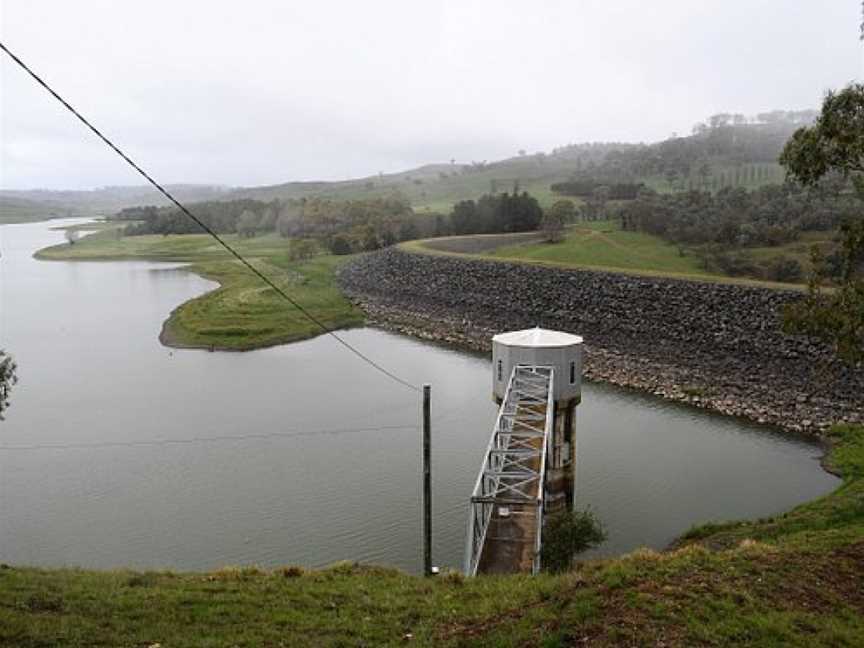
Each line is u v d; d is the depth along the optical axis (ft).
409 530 127.95
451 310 347.15
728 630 55.36
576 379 133.59
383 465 159.84
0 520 134.92
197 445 174.40
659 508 136.05
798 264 314.14
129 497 144.66
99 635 57.62
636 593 60.80
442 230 578.66
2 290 461.37
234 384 234.58
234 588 72.08
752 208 418.92
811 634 56.85
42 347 291.17
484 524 97.40
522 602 64.49
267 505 139.54
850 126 84.69
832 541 83.15
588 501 139.74
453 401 211.82
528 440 125.18
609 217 540.52
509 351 132.16
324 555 119.44
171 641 57.31
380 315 361.92
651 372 230.27
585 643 53.21
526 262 353.10
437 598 70.03
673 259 379.35
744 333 233.96
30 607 62.54
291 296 385.91
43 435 182.70
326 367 259.60
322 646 58.08
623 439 175.42
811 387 199.00
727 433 179.01
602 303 289.12
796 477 150.41
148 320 350.84
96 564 117.50
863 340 90.48
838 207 375.04
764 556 73.92
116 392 223.92
